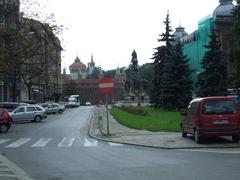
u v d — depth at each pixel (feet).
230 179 38.83
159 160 53.21
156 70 280.31
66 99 505.66
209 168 45.78
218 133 71.51
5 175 43.21
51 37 213.05
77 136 97.55
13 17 181.68
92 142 81.82
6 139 90.74
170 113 206.49
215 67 206.59
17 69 213.05
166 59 273.95
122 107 294.66
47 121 170.71
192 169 45.21
